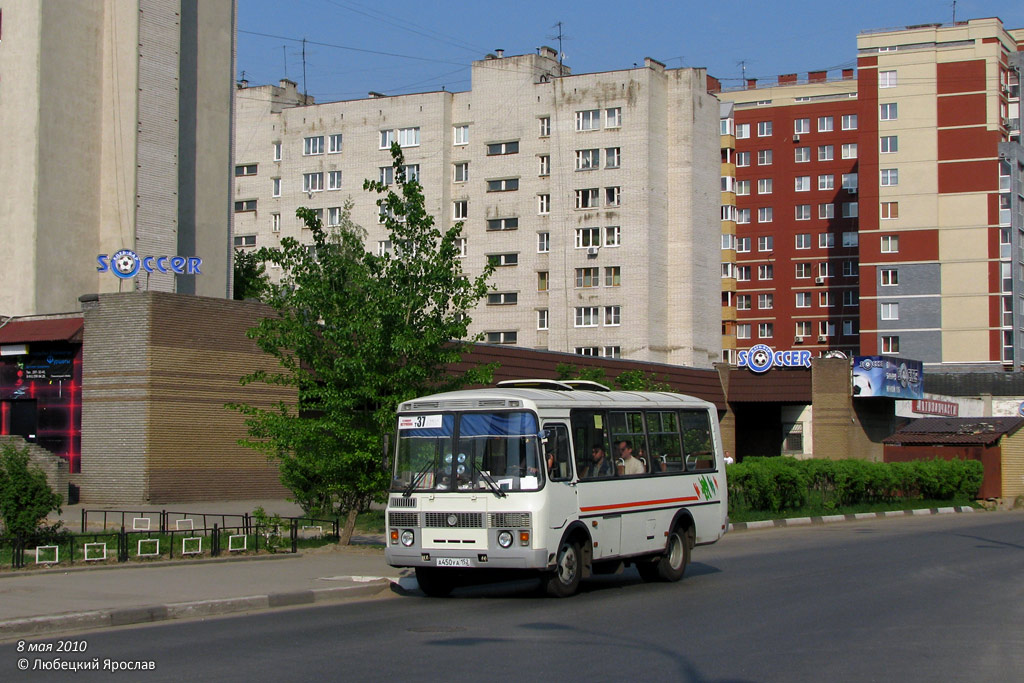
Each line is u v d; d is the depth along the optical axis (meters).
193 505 30.70
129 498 30.39
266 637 11.90
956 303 80.81
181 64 46.44
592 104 67.88
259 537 21.31
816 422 52.88
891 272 82.81
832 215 97.56
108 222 42.31
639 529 16.91
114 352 31.08
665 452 18.09
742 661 10.77
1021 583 17.64
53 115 40.75
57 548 17.39
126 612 12.73
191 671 9.96
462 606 14.77
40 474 18.19
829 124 98.19
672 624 13.16
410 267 20.09
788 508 34.69
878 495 40.38
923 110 82.69
